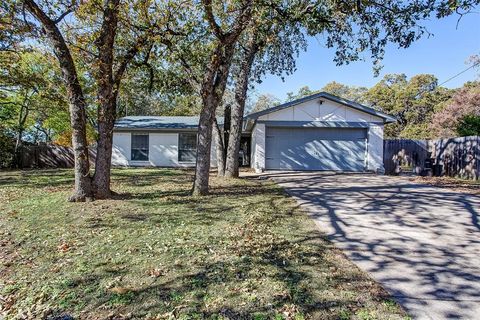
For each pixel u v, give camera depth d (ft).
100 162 25.72
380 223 19.66
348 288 10.88
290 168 54.34
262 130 53.16
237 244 15.31
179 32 26.78
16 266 12.94
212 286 10.87
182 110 92.32
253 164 57.36
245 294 10.31
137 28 25.21
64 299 10.15
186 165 66.64
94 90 41.47
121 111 89.20
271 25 25.50
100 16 25.20
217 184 35.88
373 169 52.75
